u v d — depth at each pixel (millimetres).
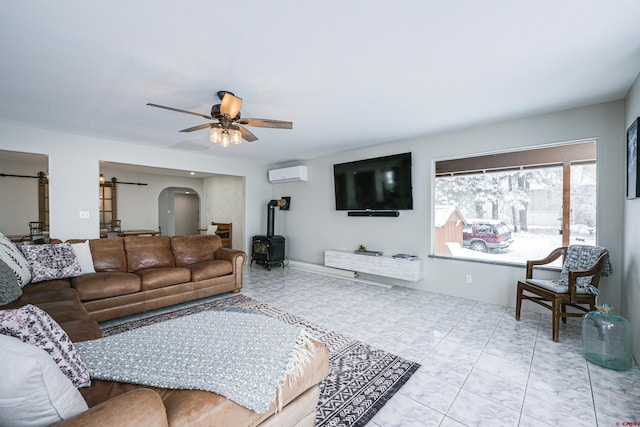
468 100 2779
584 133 2934
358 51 1927
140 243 3898
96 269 3430
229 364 1256
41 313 1063
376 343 2535
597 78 2316
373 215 4676
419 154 4191
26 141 3627
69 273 3084
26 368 768
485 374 2059
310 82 2387
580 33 1721
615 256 2764
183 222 9789
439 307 3467
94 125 3549
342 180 5035
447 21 1616
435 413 1666
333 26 1660
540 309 3264
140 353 1324
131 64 2084
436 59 2035
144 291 3248
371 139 4285
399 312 3305
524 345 2492
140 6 1482
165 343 1413
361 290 4227
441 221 4160
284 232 6379
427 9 1514
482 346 2479
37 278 2855
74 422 787
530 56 1989
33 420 808
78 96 2658
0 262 2340
